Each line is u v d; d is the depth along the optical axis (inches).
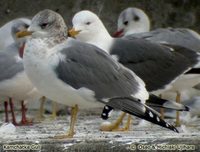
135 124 552.4
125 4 778.2
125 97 450.0
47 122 591.2
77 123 568.4
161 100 469.7
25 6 774.5
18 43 573.0
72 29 548.4
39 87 450.0
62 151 430.0
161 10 776.3
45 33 447.5
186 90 608.7
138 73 541.0
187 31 614.2
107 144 430.9
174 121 584.4
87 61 449.4
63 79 441.1
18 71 560.1
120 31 710.5
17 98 576.4
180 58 553.3
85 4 780.0
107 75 450.6
